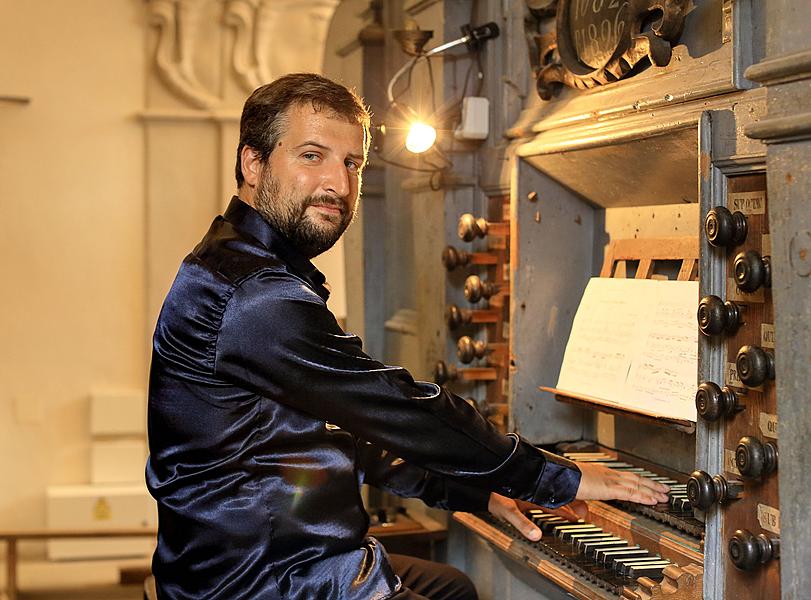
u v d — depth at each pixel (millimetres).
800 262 1443
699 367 1808
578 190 2631
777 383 1499
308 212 1854
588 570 2045
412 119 2957
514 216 2643
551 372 2703
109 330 4656
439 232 3098
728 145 1775
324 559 1795
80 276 4621
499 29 2844
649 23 2160
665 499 2006
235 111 4625
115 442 4613
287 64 4672
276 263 1781
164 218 4645
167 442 1827
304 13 4660
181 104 4637
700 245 1802
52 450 4605
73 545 4504
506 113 2809
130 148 4648
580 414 2748
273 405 1787
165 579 1844
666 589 1826
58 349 4609
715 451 1788
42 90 4559
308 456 1795
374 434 1765
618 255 2520
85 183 4613
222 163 4648
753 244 1715
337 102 1874
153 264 4637
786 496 1484
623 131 2115
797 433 1462
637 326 2309
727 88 1788
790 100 1458
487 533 2451
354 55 3930
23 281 4570
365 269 3936
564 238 2697
